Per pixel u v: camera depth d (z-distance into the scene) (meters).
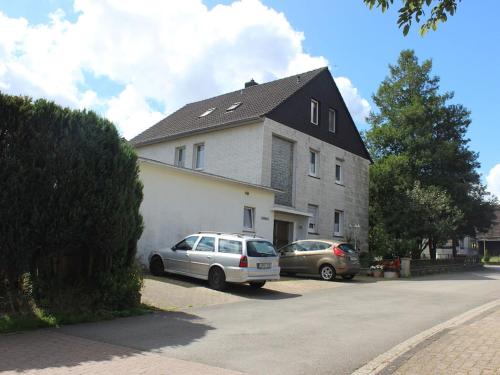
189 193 16.97
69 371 5.50
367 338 7.68
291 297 12.64
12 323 7.71
